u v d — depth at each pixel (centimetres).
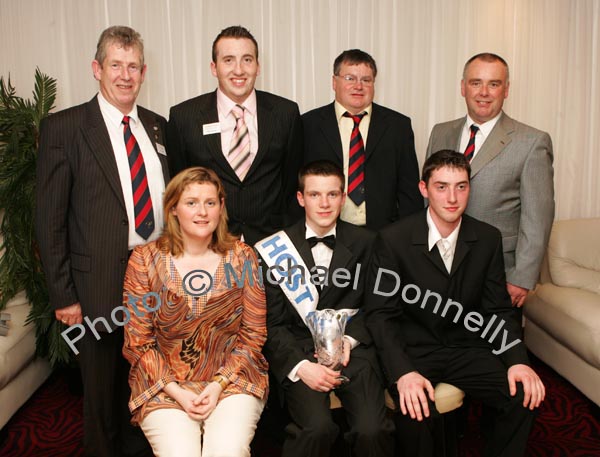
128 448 232
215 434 174
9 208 261
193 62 297
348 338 207
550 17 318
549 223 236
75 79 292
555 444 238
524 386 190
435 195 203
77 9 287
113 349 214
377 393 194
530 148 234
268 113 240
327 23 302
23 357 249
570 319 263
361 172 255
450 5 310
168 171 226
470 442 243
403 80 312
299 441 184
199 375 190
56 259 204
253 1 296
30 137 265
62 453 233
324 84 307
